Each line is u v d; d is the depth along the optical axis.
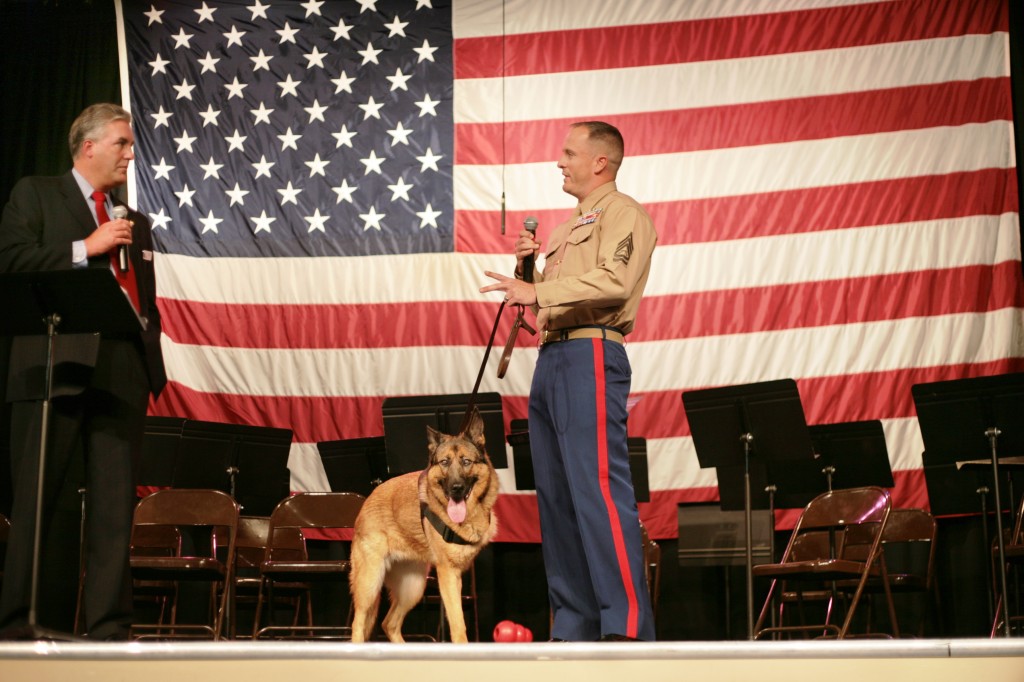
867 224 7.37
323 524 6.13
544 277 4.29
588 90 7.76
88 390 3.81
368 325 7.68
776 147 7.53
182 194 7.89
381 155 7.88
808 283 7.37
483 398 6.15
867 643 2.66
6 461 6.51
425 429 6.20
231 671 2.72
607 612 3.74
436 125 7.87
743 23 7.68
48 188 3.87
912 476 7.08
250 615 7.50
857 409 7.19
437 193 7.79
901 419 7.14
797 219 7.45
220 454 6.49
